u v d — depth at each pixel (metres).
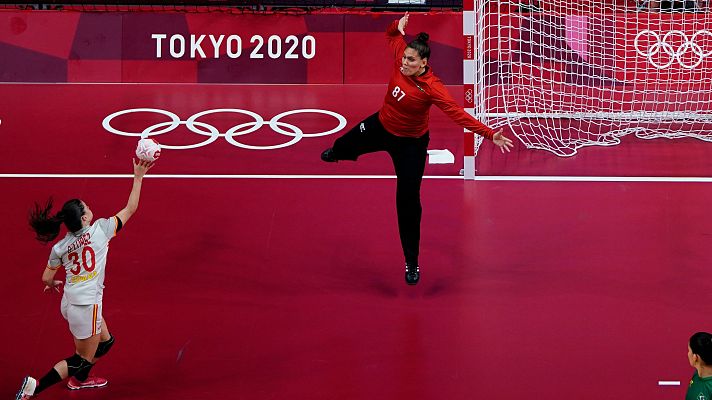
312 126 32.12
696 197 26.77
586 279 22.45
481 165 29.27
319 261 23.28
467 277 22.56
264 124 32.25
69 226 17.02
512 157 29.94
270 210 25.88
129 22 36.41
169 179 27.69
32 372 18.75
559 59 35.03
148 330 20.20
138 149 17.48
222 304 21.30
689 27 34.69
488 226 25.06
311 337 20.02
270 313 20.97
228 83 36.62
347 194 26.97
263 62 36.59
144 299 21.45
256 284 22.19
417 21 36.44
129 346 19.59
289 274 22.67
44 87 35.78
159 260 23.16
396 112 20.23
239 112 33.31
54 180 27.41
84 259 17.00
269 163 29.03
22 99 34.25
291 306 21.27
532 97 34.53
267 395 17.98
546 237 24.48
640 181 27.89
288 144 30.56
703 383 14.92
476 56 31.16
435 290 21.98
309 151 30.03
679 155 30.11
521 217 25.56
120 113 33.03
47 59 36.38
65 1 37.75
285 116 33.03
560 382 18.45
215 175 28.06
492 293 21.86
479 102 31.66
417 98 19.77
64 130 31.34
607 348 19.66
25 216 25.19
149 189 26.94
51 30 36.38
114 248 23.66
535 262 23.27
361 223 25.25
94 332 17.14
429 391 18.12
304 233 24.66
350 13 36.56
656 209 26.00
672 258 23.39
